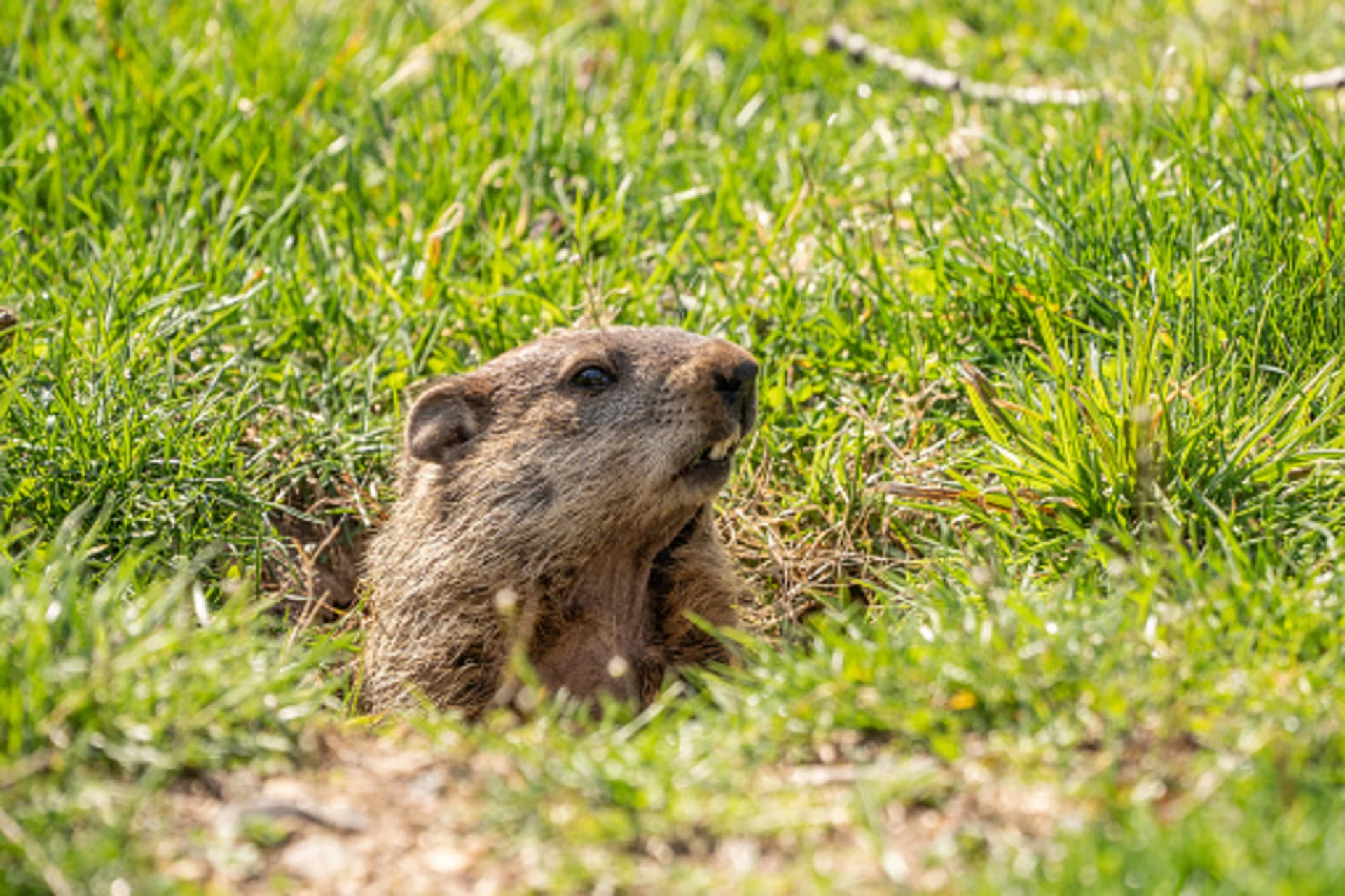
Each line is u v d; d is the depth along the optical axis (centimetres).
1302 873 528
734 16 1841
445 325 1232
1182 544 862
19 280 1208
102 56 1548
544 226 1373
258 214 1366
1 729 637
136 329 1143
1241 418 959
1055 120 1434
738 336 1191
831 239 1302
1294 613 725
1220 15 1745
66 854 580
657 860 593
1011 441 995
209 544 1034
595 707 948
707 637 989
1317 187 1114
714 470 944
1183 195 1178
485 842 608
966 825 600
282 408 1140
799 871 575
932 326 1154
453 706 951
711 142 1512
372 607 1036
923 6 1870
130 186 1317
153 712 667
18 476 1002
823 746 672
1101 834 563
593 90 1595
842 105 1595
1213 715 654
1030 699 669
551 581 951
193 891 573
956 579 898
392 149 1441
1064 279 1125
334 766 670
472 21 1711
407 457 1034
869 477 1078
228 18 1622
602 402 949
